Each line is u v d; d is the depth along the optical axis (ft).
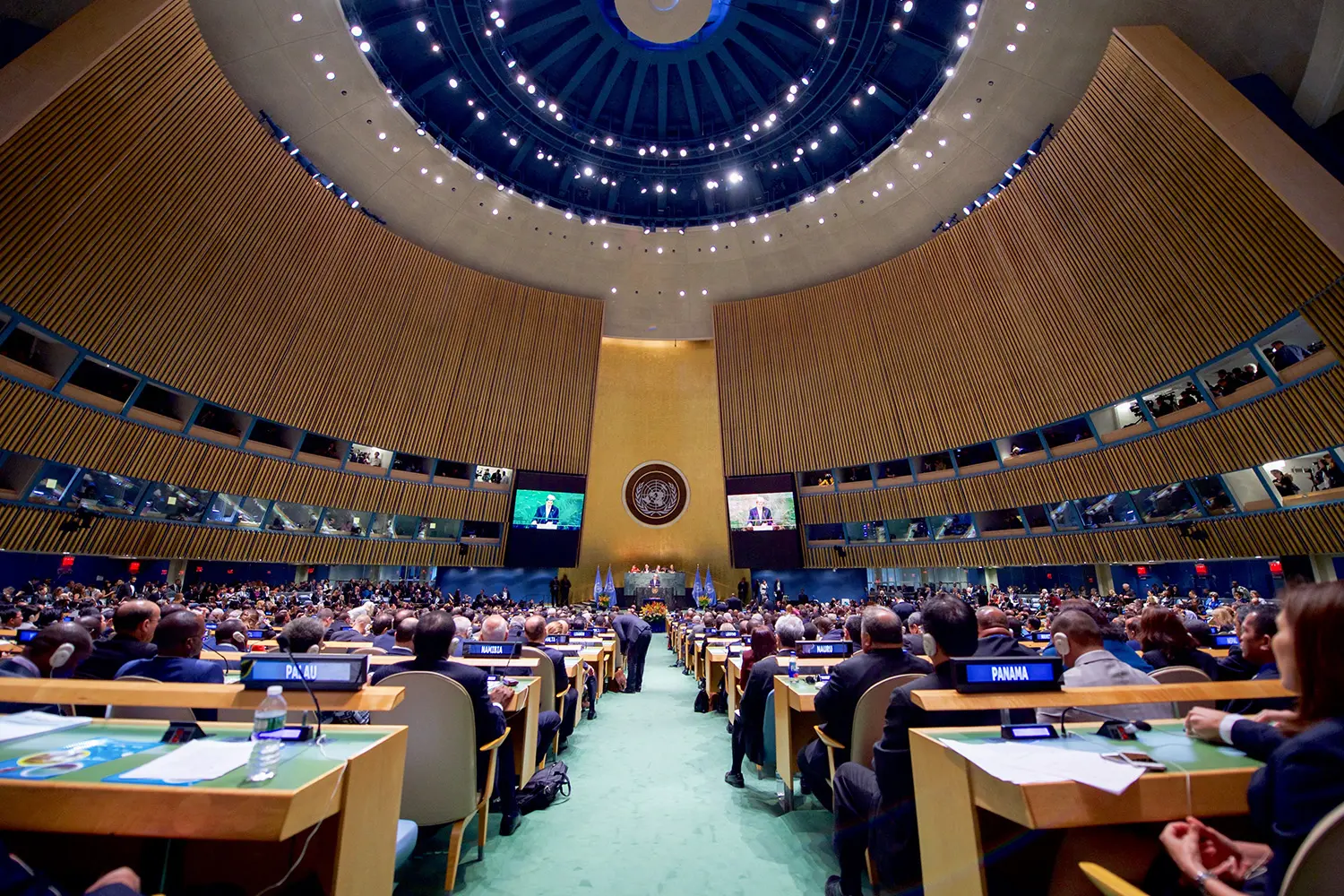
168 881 5.93
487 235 69.10
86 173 39.22
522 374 72.38
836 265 72.23
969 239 58.65
